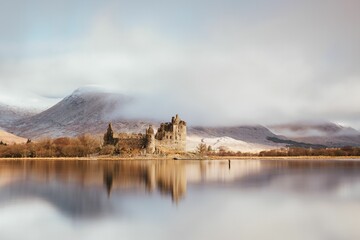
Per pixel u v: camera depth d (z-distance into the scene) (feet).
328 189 229.45
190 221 140.67
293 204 176.35
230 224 136.05
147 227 132.26
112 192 213.46
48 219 142.82
